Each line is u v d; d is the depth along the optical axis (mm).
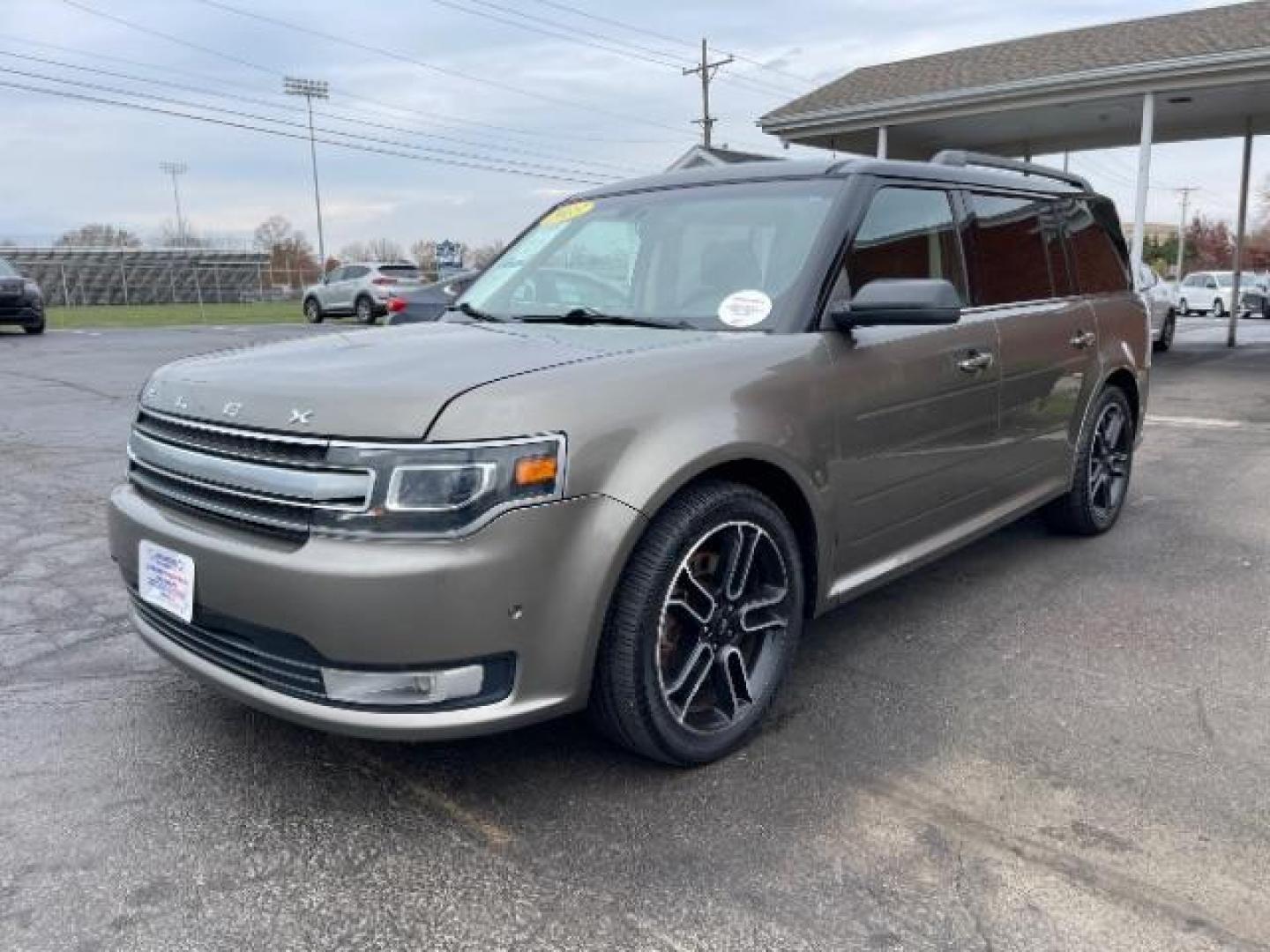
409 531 2320
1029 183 4566
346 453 2350
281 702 2506
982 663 3615
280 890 2352
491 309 3846
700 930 2205
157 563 2729
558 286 3814
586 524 2473
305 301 29422
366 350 2947
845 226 3373
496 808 2691
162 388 2928
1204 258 69938
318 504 2361
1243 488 6340
